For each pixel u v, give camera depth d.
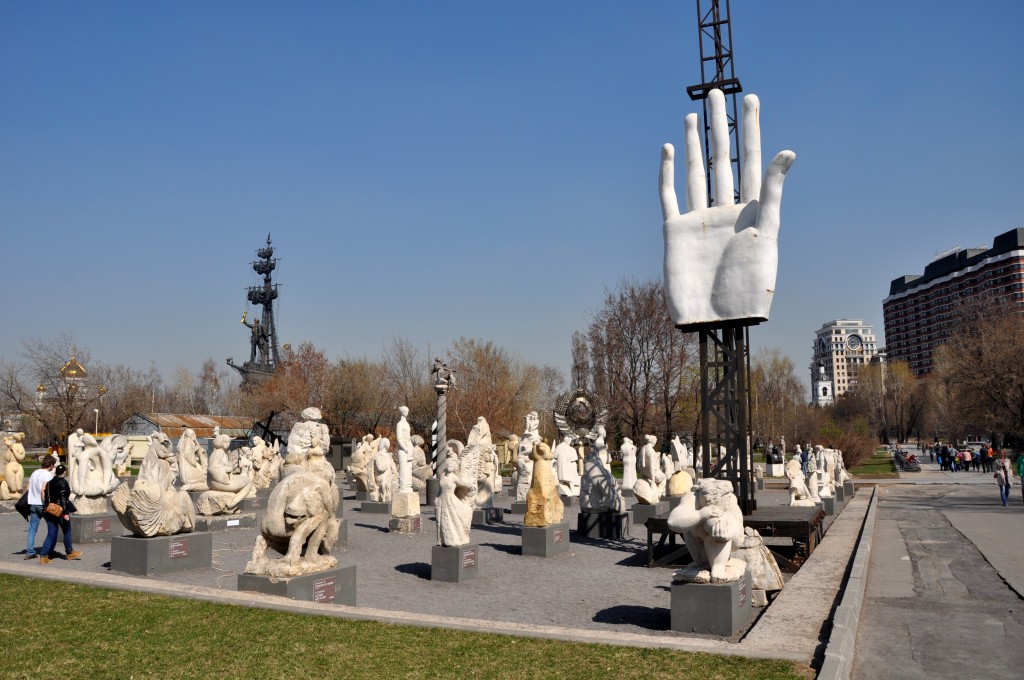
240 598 9.12
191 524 13.76
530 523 16.12
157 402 87.62
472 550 13.16
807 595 10.11
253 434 47.12
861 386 112.19
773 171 14.34
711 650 7.36
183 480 24.30
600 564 14.86
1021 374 55.53
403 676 6.70
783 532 13.74
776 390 66.50
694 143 15.48
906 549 16.64
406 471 20.75
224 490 19.48
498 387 58.66
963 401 63.25
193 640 7.67
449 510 12.97
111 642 7.64
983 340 58.81
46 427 54.84
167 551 12.82
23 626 8.18
